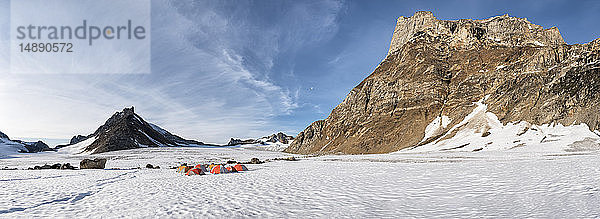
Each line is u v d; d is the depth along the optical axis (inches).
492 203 413.1
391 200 475.2
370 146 3786.9
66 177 1014.4
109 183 799.1
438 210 393.7
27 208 454.0
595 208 343.6
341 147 4146.2
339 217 373.4
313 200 487.5
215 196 537.0
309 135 5580.7
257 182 760.3
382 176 829.2
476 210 379.9
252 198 512.1
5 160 3368.6
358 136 4097.0
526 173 698.8
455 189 547.5
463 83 3673.7
